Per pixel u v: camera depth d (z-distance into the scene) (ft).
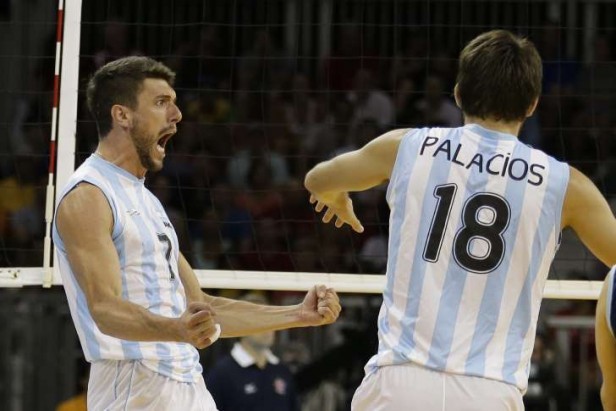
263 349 54.90
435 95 81.30
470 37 84.38
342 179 27.61
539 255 25.52
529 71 25.95
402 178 26.09
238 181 78.28
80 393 61.36
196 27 84.23
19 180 74.95
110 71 31.04
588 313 67.26
